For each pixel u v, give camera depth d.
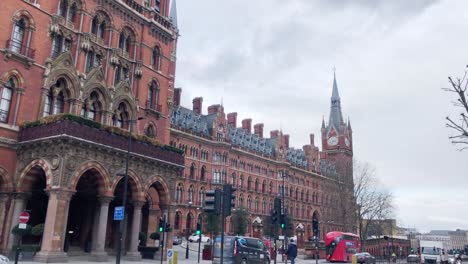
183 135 80.75
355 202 78.44
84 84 34.91
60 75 33.69
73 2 36.34
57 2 34.72
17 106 30.78
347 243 56.22
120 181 32.72
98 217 31.48
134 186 33.00
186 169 80.75
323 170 132.38
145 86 42.38
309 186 122.75
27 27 32.12
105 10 38.84
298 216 114.38
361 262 47.97
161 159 35.50
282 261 46.50
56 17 34.00
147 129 42.22
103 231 29.95
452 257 59.81
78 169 28.38
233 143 96.81
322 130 145.88
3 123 30.03
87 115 35.62
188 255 47.66
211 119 91.38
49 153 28.50
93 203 35.78
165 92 45.09
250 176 98.31
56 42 34.47
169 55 46.44
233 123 104.31
